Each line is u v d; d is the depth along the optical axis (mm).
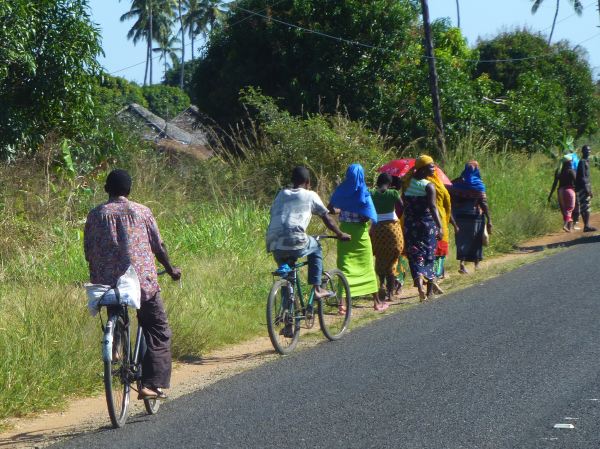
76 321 20047
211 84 60281
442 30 69875
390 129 56406
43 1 35531
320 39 55344
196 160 43750
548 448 12344
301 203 20562
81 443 14016
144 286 14992
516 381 15945
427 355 18562
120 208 15109
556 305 23344
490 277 30016
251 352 21078
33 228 30297
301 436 13477
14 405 16281
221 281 26891
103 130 39438
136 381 15453
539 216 43688
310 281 20984
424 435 13148
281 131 44219
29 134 35812
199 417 15070
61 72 35812
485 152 52000
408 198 26500
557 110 70312
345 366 18219
